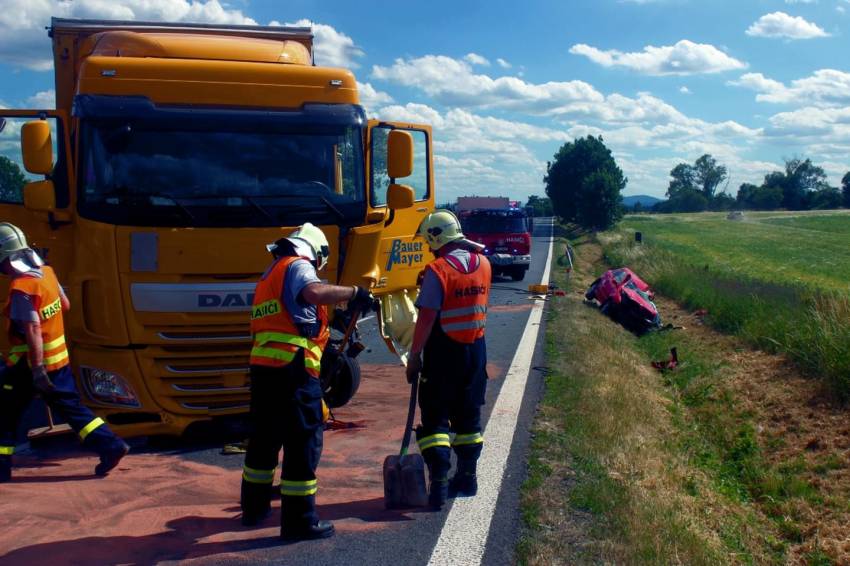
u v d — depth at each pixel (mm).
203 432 6699
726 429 9547
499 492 5461
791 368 11141
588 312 16453
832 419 9094
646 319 16406
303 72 6895
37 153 6195
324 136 6859
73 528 4797
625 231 60344
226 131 6633
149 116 6473
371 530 4809
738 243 51125
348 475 5938
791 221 91125
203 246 6336
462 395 5281
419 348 5102
